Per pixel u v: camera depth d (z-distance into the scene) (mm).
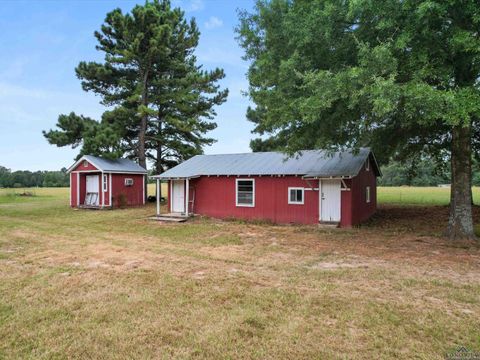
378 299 4938
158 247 9094
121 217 16609
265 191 14953
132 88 23375
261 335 3803
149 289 5406
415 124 10523
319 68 8398
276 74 8820
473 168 18969
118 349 3504
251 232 11797
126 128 24125
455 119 6277
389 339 3686
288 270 6621
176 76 24719
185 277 6098
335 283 5727
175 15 24109
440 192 37125
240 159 17844
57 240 10250
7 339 3732
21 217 16797
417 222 14156
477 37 6930
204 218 16016
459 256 7641
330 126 9078
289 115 8320
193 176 16297
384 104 5977
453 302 4812
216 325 4059
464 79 8000
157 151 25766
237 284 5676
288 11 8453
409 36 6820
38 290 5367
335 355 3355
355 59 8188
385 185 59719
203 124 25172
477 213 15531
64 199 31531
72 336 3791
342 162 14367
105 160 22188
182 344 3602
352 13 6828
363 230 11977
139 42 21469
